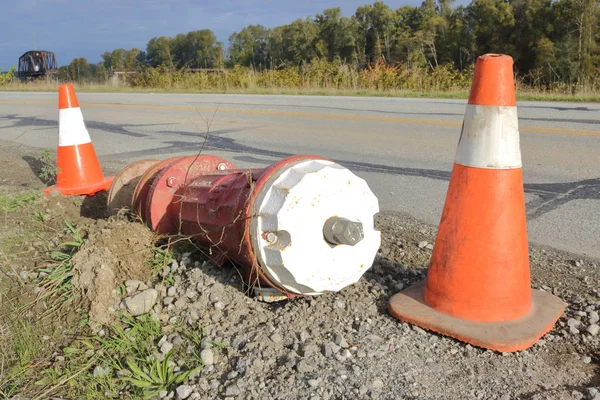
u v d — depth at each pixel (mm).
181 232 3295
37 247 3764
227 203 2811
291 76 21641
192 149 7875
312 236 2557
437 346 2512
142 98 18984
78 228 3850
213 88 23109
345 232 2523
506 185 2510
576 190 5023
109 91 24625
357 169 6227
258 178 2705
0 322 2889
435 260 2686
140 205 3564
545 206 4609
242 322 2715
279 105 14086
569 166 5910
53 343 2721
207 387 2303
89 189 4898
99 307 2848
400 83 18828
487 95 2484
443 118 10281
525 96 13508
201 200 3064
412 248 3709
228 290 2967
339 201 2639
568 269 3369
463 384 2260
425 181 5617
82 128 4969
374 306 2854
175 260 3260
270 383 2279
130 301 2852
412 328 2650
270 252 2531
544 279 3230
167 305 2912
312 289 2652
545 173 5656
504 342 2424
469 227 2547
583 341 2547
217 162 3564
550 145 7105
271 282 2697
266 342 2543
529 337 2455
